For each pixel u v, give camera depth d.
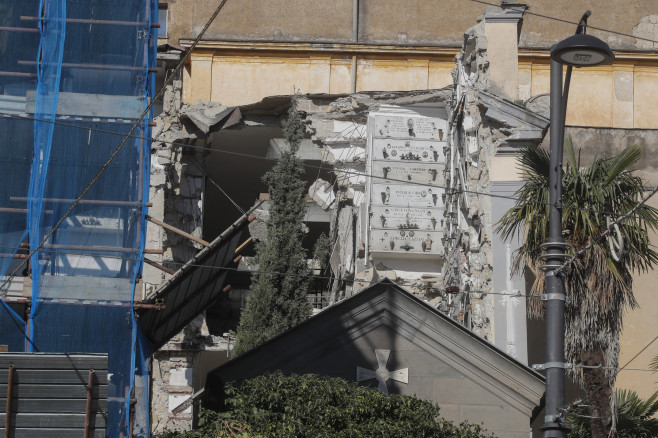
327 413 65.00
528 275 89.50
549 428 55.88
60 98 80.75
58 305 74.81
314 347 71.81
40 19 82.44
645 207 77.19
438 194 120.19
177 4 140.50
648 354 102.38
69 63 81.94
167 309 78.25
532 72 141.38
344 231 122.88
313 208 125.19
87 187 72.75
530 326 92.00
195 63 137.88
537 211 76.75
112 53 82.94
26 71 81.81
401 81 139.12
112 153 79.75
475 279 94.94
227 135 127.31
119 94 82.00
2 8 82.44
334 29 141.62
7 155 78.94
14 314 74.06
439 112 123.00
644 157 112.88
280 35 141.00
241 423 65.44
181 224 118.31
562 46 55.28
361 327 72.38
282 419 65.56
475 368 72.00
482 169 95.19
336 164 124.12
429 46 140.00
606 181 77.00
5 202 78.06
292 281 107.50
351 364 71.81
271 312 105.62
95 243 77.38
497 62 96.75
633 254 76.44
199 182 120.56
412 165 121.00
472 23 142.62
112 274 76.25
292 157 116.44
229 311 125.75
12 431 60.69
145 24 84.06
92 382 61.69
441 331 72.38
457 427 68.81
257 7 141.62
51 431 61.00
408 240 118.75
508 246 88.75
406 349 72.25
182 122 120.56
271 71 138.62
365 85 139.12
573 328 74.94
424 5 143.00
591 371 75.31
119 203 78.31
